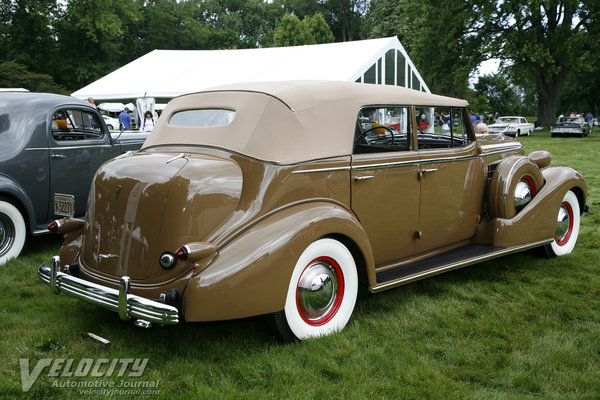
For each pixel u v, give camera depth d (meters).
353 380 2.46
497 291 3.82
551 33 27.97
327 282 2.93
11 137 4.82
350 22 64.12
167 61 19.44
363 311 3.42
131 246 2.67
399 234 3.52
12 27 36.25
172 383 2.48
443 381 2.46
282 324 2.76
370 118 3.40
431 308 3.44
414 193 3.57
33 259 4.83
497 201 4.14
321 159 2.99
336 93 3.28
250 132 2.89
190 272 2.52
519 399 2.30
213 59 18.81
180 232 2.54
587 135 27.11
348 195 3.14
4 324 3.21
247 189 2.75
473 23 28.50
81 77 38.72
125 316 2.50
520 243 4.16
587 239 5.28
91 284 2.70
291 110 3.01
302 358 2.68
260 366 2.60
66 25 37.12
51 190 5.16
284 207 2.82
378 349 2.79
